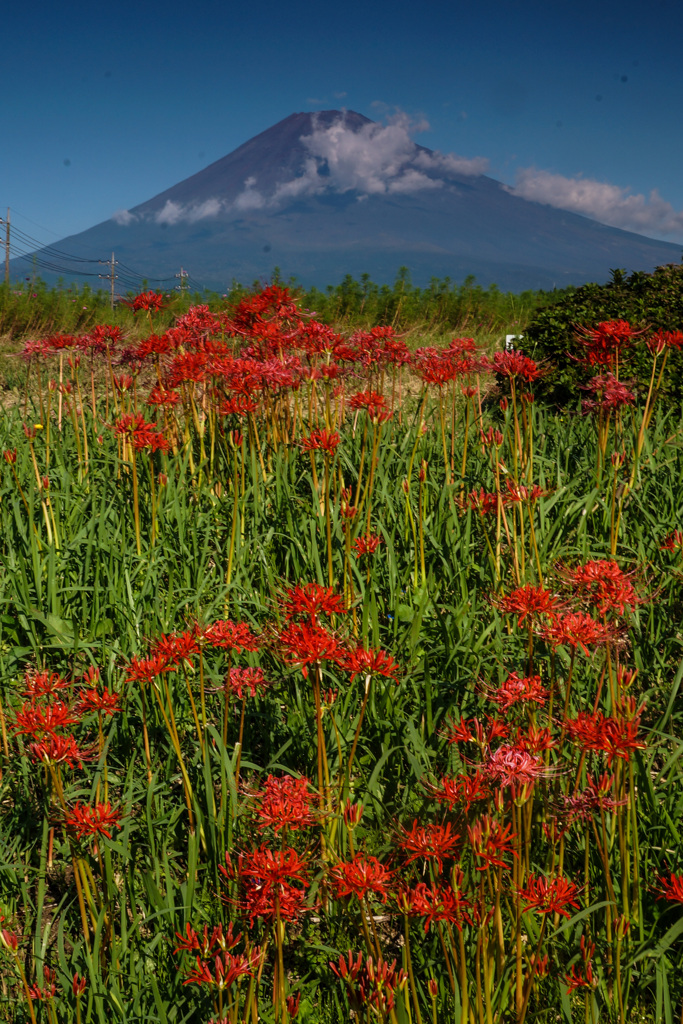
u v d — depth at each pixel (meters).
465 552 4.29
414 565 4.31
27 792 2.71
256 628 3.56
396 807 2.65
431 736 2.98
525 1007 1.80
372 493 4.91
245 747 3.11
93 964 1.96
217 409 5.43
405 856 2.28
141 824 2.54
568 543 4.58
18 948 2.28
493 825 1.62
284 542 4.62
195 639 2.22
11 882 2.46
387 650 3.64
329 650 1.80
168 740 2.97
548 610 2.01
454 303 18.70
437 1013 1.99
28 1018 1.99
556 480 5.23
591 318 8.33
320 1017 2.09
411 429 5.86
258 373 4.53
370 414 4.10
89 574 4.20
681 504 4.83
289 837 2.27
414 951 2.16
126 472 5.26
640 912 2.12
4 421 6.93
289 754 2.99
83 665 3.62
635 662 3.24
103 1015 1.90
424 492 4.53
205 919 2.24
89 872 2.15
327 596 1.84
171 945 2.15
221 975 1.65
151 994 2.05
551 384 7.92
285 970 2.22
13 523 4.75
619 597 2.04
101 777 2.62
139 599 3.84
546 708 2.54
